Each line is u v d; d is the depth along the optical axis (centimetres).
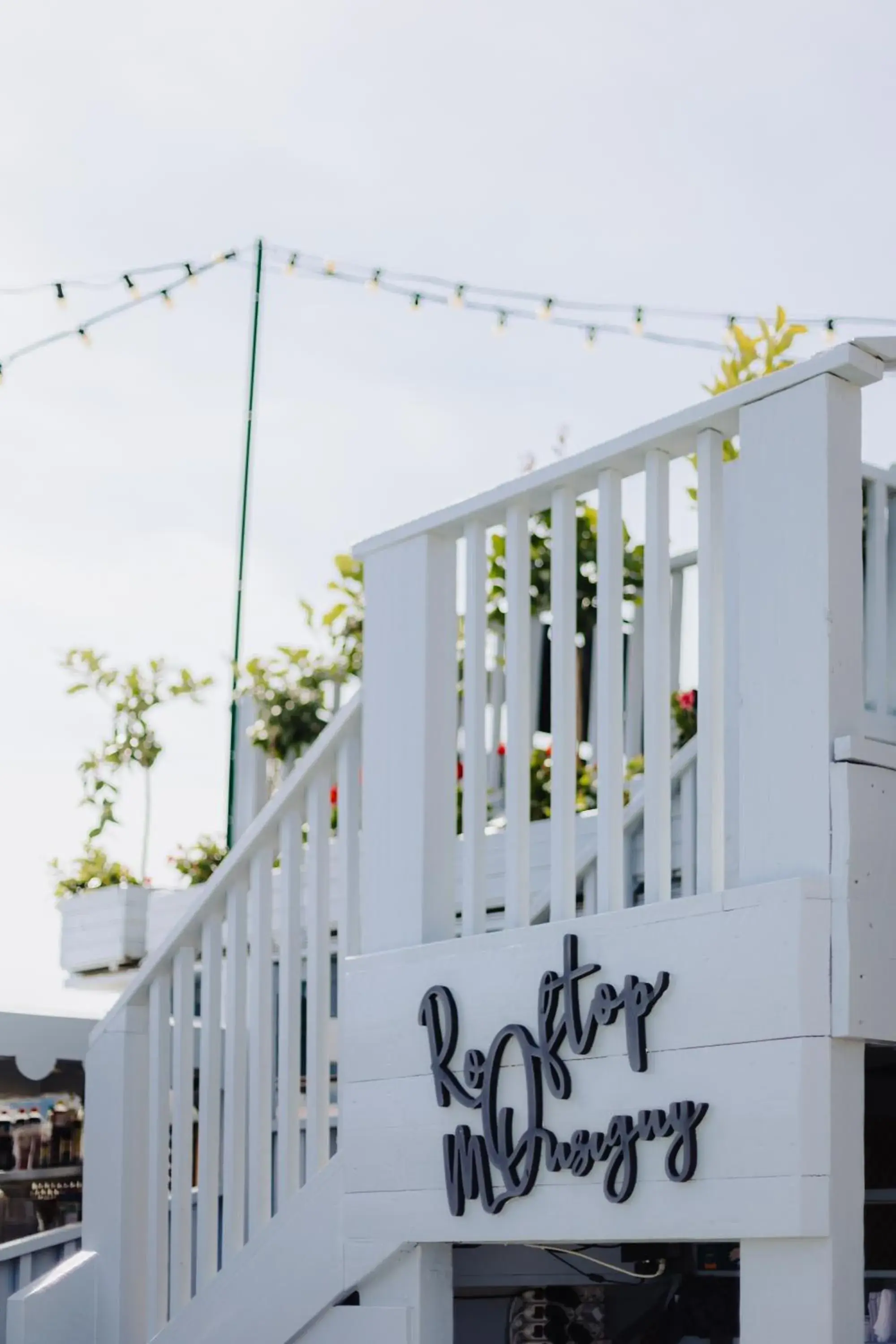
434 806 383
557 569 361
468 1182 349
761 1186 296
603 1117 325
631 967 325
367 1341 373
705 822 322
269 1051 421
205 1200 427
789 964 297
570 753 355
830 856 301
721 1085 305
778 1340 295
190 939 448
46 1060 560
